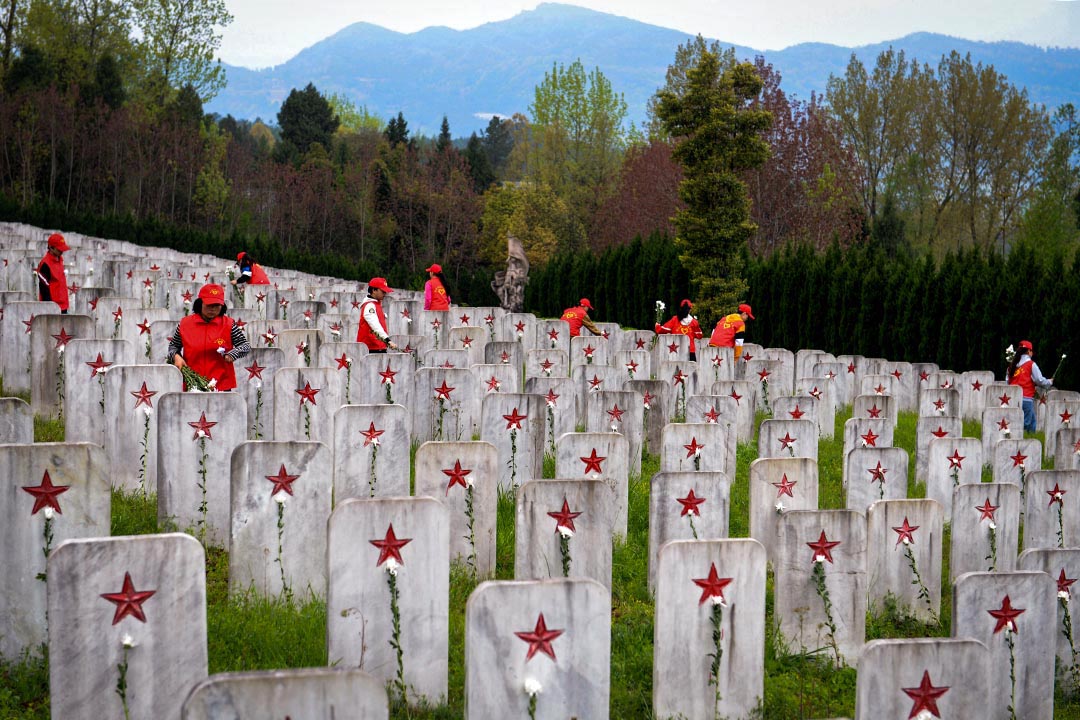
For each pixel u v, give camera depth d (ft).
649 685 21.94
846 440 39.70
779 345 101.04
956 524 29.48
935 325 86.33
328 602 19.95
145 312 47.34
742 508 35.45
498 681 17.88
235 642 21.42
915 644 17.63
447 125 288.51
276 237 218.38
